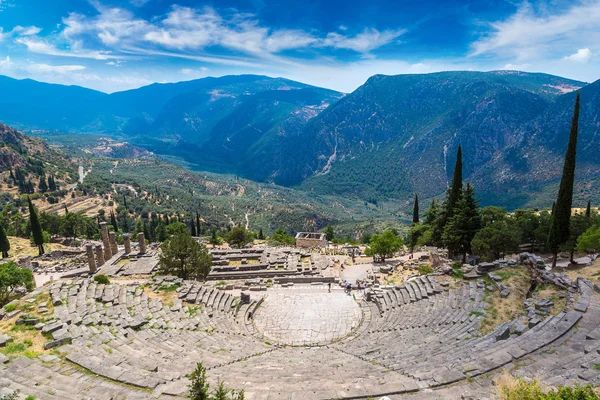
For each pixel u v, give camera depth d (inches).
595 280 1105.4
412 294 1412.4
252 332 1286.9
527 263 1338.6
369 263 2320.4
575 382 520.1
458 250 2027.6
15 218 4463.6
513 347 756.6
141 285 1519.4
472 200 1969.7
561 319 869.8
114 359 826.8
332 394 634.2
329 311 1483.8
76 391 655.1
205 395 545.6
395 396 617.9
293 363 915.4
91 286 1328.7
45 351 852.0
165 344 999.6
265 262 2236.7
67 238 4015.8
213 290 1552.7
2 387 655.1
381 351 971.9
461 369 687.7
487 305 1136.8
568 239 1546.5
